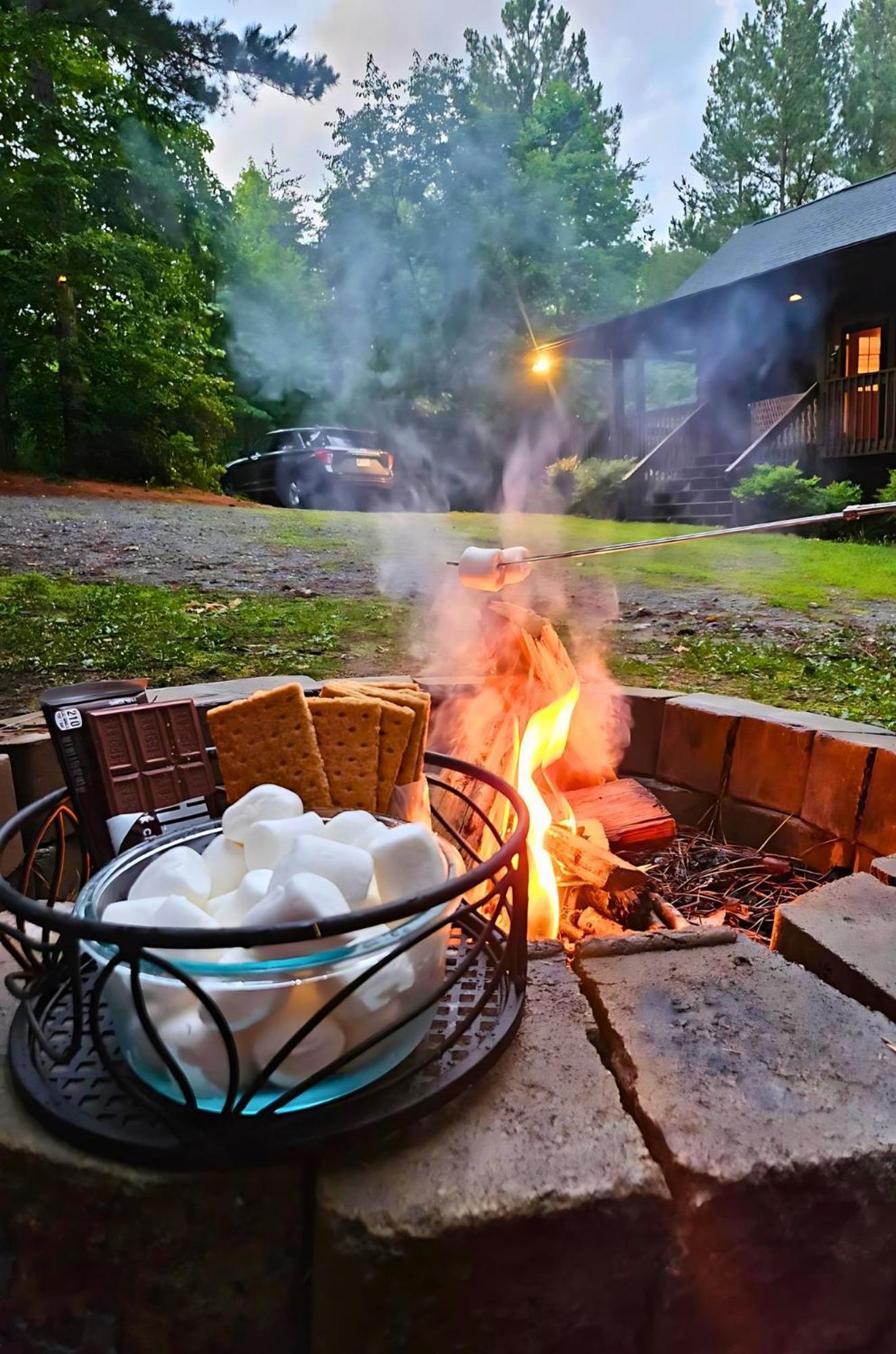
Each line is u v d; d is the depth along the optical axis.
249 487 12.68
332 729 1.19
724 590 5.03
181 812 1.17
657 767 2.29
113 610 3.90
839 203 12.27
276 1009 0.71
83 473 10.99
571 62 25.34
